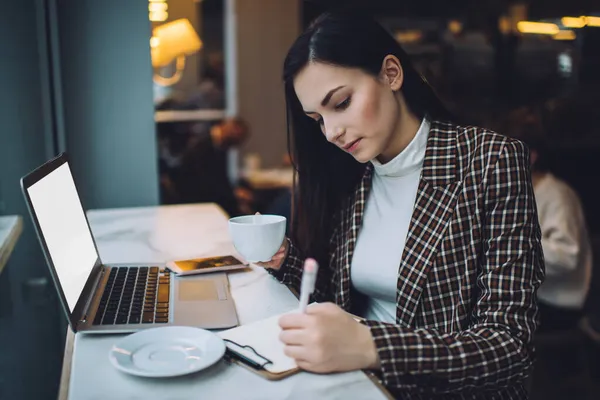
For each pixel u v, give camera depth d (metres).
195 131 5.15
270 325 1.11
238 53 6.89
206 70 7.02
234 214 3.72
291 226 1.54
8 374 2.22
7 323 2.28
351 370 0.96
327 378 0.94
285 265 1.43
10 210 2.33
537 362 2.75
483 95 4.43
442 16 4.47
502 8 4.34
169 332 1.04
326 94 1.21
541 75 4.41
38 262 2.36
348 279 1.41
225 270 1.47
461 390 1.02
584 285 2.42
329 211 1.50
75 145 2.37
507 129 2.52
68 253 1.21
